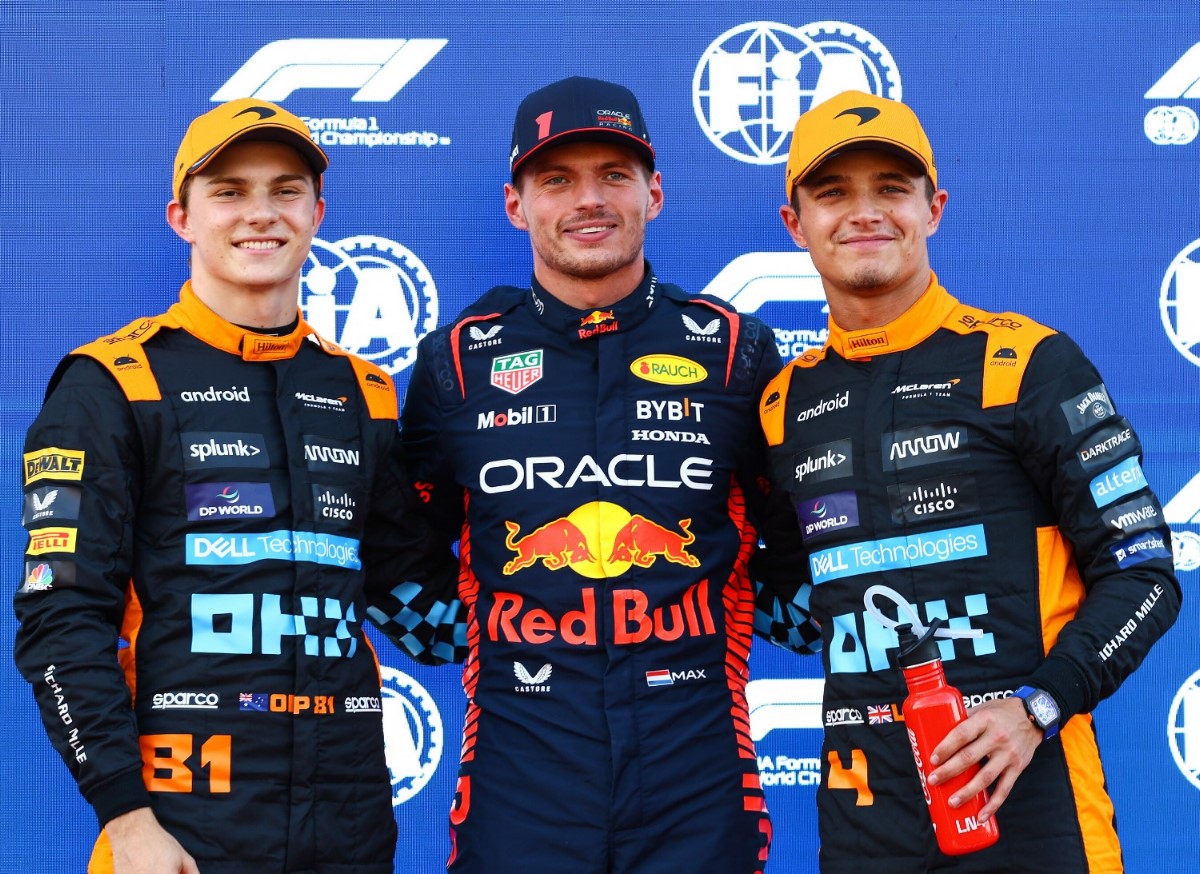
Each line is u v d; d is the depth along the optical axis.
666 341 6.20
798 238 5.93
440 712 7.27
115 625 5.41
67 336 7.14
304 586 5.59
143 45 7.19
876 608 5.25
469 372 6.25
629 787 5.62
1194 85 7.20
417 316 7.29
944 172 7.22
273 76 7.23
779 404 5.88
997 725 4.76
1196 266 7.18
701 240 7.29
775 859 7.18
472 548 6.10
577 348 6.16
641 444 5.98
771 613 6.59
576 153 6.04
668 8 7.27
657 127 7.28
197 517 5.50
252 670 5.41
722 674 5.96
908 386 5.51
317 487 5.75
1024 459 5.30
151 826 5.06
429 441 6.29
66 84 7.16
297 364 5.93
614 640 5.76
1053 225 7.20
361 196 7.26
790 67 7.28
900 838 5.18
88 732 5.07
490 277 7.28
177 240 7.18
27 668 5.21
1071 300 7.19
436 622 6.63
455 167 7.26
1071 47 7.22
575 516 5.89
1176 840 6.99
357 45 7.25
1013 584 5.23
